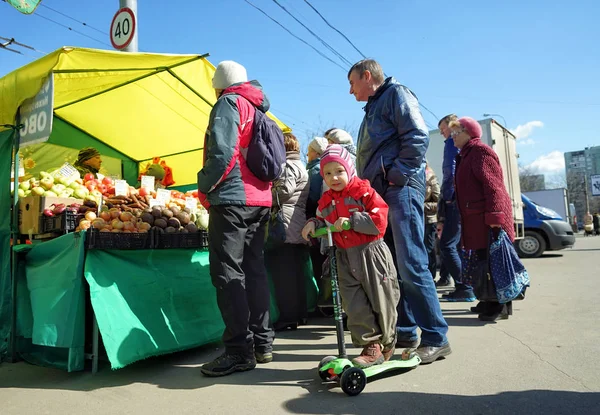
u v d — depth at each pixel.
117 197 3.97
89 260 3.18
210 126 3.14
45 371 3.38
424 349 3.18
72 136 6.13
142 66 4.11
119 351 3.07
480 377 2.85
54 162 6.07
